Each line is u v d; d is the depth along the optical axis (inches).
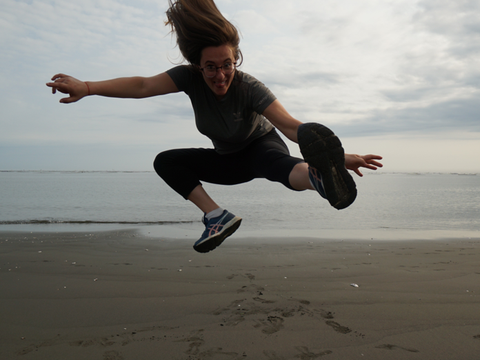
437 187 1483.8
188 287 161.0
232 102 76.7
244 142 83.3
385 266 199.9
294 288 159.6
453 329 116.4
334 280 172.2
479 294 150.2
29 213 509.0
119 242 280.4
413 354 100.7
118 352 102.3
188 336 112.2
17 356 100.6
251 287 161.2
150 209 583.8
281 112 73.7
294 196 943.0
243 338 110.5
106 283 166.9
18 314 130.1
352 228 373.7
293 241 286.0
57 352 102.7
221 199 831.7
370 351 102.2
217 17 67.8
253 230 355.6
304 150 55.4
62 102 67.8
